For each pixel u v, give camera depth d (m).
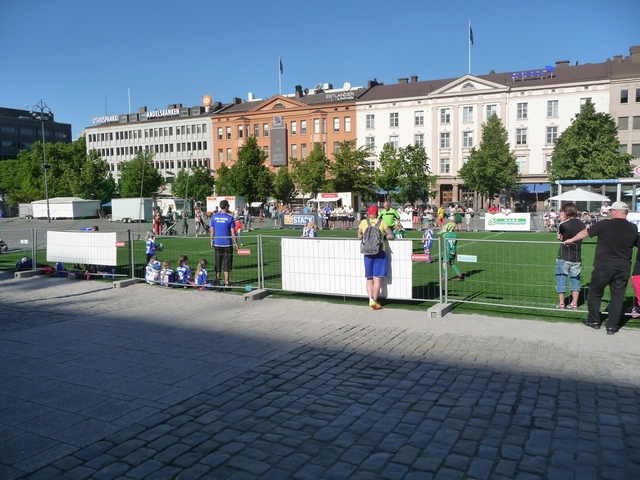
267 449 4.30
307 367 6.42
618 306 7.48
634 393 5.39
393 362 6.56
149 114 100.88
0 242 22.33
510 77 70.94
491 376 5.98
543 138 66.06
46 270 14.62
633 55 64.50
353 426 4.71
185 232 34.72
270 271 14.91
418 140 73.56
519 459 4.08
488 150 59.53
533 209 66.31
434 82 77.00
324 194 52.25
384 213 15.95
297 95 87.94
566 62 69.62
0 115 116.50
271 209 50.97
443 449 4.26
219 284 12.15
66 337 7.96
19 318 9.32
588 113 50.88
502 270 14.41
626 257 7.41
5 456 4.25
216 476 3.89
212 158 93.44
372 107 76.38
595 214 31.50
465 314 9.07
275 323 8.69
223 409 5.15
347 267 9.98
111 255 13.39
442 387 5.66
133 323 8.85
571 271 8.98
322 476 3.86
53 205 60.94
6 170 87.62
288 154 84.44
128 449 4.34
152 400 5.41
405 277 9.57
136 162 72.25
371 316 9.03
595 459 4.07
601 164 49.91
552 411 4.98
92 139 107.38
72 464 4.11
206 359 6.79
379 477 3.84
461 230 35.88
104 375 6.20
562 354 6.71
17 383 5.95
